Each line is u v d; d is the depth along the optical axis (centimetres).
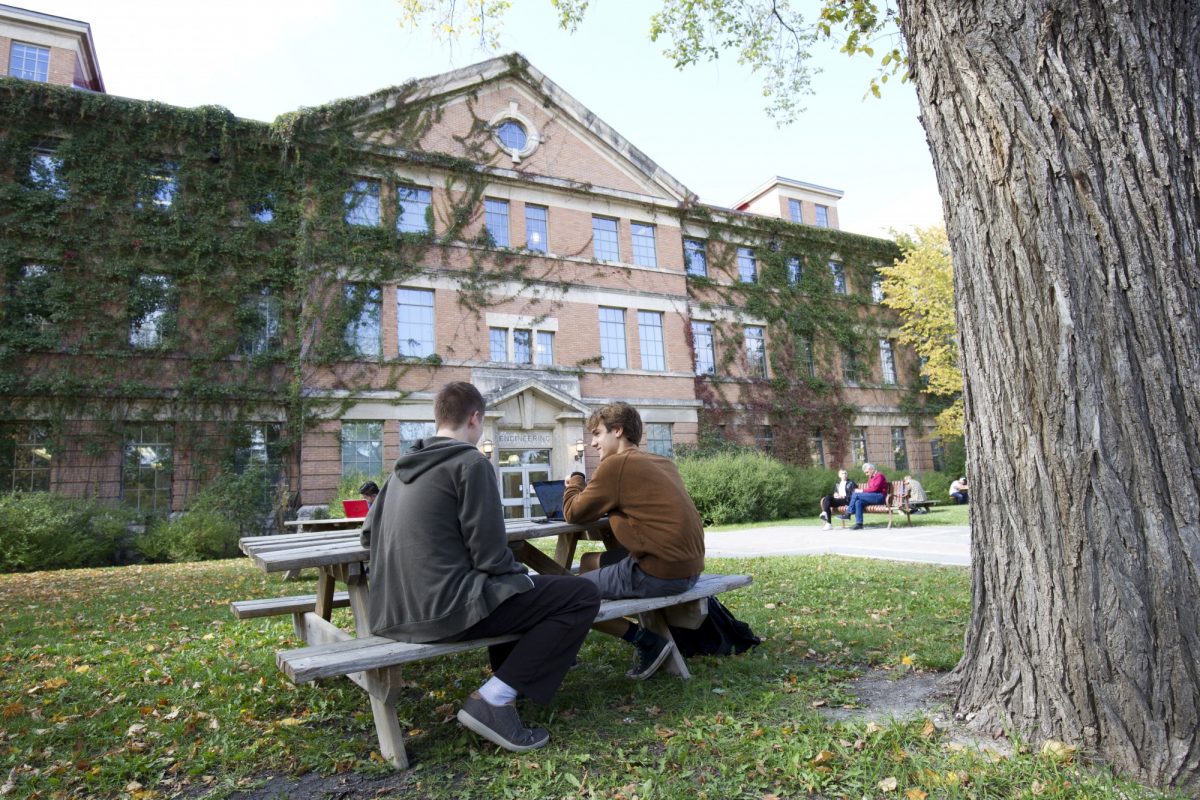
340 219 1812
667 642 362
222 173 1716
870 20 678
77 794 258
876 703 322
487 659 422
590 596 300
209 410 1627
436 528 278
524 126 2172
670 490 357
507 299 2020
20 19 1723
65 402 1495
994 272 287
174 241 1639
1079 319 260
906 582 674
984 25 289
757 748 271
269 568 309
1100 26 270
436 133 2000
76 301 1531
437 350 1897
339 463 1717
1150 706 238
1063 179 268
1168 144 261
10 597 795
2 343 1452
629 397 2188
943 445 2916
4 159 1515
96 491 1498
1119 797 221
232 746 293
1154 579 242
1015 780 235
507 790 245
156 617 623
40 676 414
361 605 347
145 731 316
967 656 307
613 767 262
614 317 2250
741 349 2508
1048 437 266
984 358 294
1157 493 245
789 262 2716
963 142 299
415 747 292
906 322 2809
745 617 523
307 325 1730
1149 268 254
